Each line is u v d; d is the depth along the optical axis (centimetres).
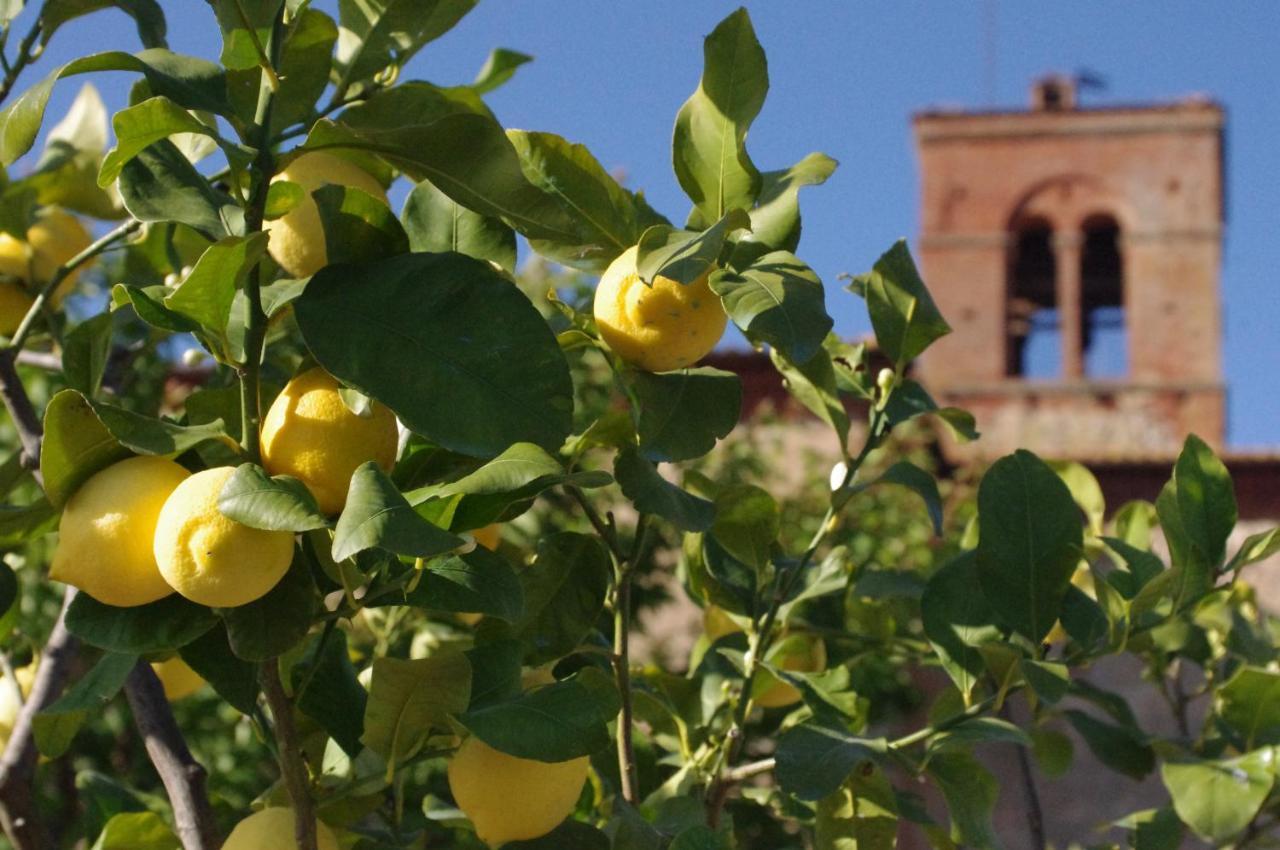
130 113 131
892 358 197
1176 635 262
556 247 165
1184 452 196
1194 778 212
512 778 154
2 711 207
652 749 236
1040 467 196
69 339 155
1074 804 878
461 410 132
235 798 604
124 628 133
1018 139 1830
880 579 235
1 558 170
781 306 141
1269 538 192
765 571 208
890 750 191
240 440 153
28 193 215
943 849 220
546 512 680
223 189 179
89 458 133
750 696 217
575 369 713
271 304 141
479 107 178
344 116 147
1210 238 1762
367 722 151
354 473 123
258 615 135
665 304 149
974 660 201
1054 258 1884
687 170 158
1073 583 229
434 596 138
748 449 1020
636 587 754
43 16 182
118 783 227
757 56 155
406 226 165
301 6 143
